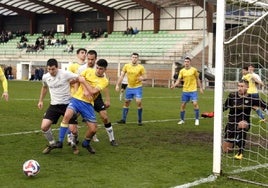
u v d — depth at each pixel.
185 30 42.56
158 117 14.16
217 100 6.55
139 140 9.51
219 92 6.54
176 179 6.18
